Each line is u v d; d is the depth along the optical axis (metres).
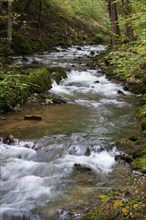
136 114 10.70
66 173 6.92
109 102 12.57
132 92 14.12
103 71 17.61
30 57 21.64
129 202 5.46
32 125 9.57
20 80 12.61
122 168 7.12
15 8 26.48
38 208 5.67
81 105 12.06
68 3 39.38
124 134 8.88
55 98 12.67
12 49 22.22
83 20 39.00
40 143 8.20
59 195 6.05
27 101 12.15
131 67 10.67
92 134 8.84
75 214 5.41
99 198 5.89
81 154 7.87
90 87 15.02
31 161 7.56
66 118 10.33
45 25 30.67
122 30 25.66
